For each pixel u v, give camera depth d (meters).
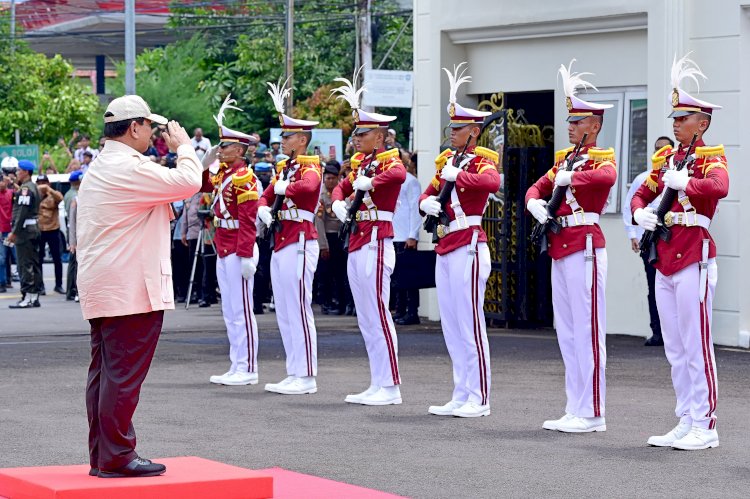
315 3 46.31
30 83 48.53
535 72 18.83
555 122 18.64
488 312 19.05
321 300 21.25
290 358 13.43
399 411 12.23
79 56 68.00
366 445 10.56
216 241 14.12
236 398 12.96
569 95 11.27
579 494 8.84
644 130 17.62
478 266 11.95
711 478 9.34
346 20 45.31
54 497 7.94
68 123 49.31
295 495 8.71
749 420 11.59
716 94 16.66
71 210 24.33
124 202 8.42
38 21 62.53
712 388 10.41
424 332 18.31
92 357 8.63
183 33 50.75
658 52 17.05
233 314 13.95
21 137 48.50
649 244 10.60
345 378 14.32
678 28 16.89
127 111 8.60
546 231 11.28
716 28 16.61
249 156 22.17
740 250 16.50
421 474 9.47
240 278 13.91
